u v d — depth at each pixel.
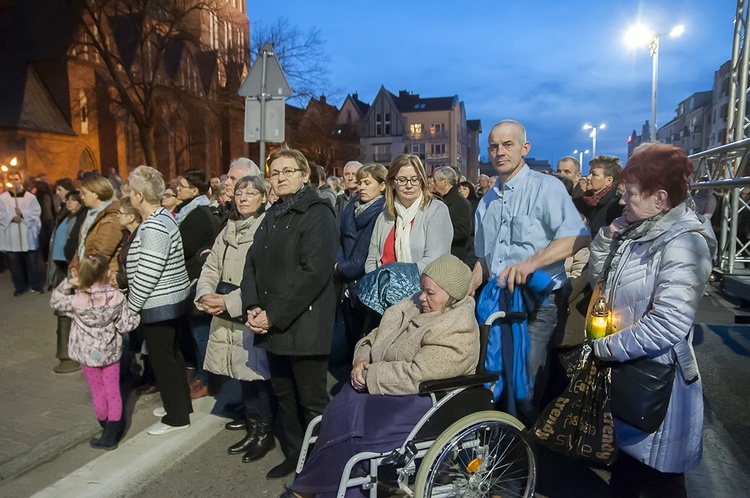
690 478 3.46
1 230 9.02
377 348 3.17
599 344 2.46
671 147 2.42
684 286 2.28
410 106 66.50
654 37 18.33
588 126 35.66
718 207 9.67
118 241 4.83
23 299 8.84
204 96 38.47
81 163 33.78
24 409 4.55
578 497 3.25
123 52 36.22
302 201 3.36
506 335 3.11
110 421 3.91
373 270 4.02
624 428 2.49
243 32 46.09
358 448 2.69
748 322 6.27
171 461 3.76
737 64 9.38
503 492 2.93
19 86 31.97
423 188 4.12
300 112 46.78
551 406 2.62
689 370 2.41
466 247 5.91
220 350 3.88
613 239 2.62
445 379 2.77
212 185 7.75
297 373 3.40
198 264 4.84
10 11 34.88
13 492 3.37
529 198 3.29
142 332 4.03
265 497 3.31
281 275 3.33
